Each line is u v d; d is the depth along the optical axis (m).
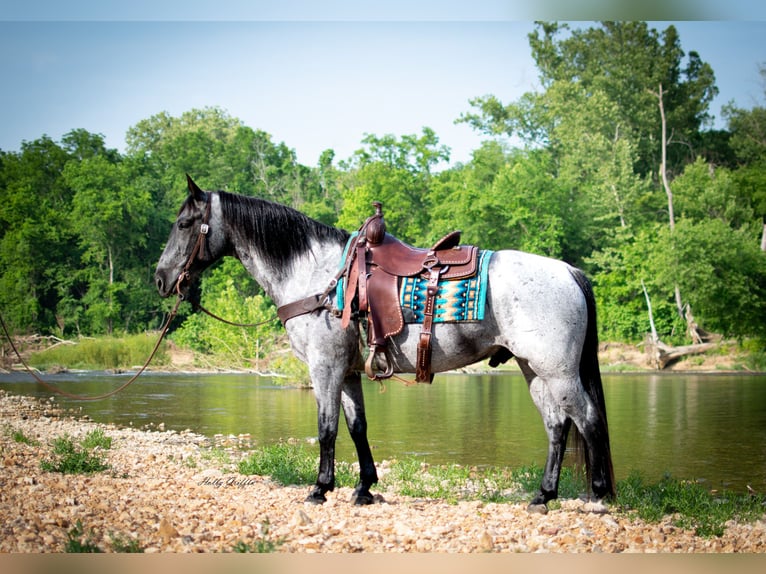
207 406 18.45
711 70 59.75
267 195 72.00
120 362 36.69
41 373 33.31
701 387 25.59
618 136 58.31
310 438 12.66
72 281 53.50
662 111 56.47
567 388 5.71
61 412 16.92
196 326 40.06
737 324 39.34
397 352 6.00
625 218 50.91
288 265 6.41
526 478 7.97
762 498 7.84
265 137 77.06
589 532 5.43
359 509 6.12
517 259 5.90
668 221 50.59
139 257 57.50
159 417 16.00
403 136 65.00
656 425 14.62
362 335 6.14
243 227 6.51
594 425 5.75
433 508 6.41
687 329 42.66
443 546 4.98
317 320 6.18
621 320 44.47
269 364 34.69
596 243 51.00
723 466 9.97
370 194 56.56
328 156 76.06
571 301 5.77
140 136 88.81
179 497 6.56
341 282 6.14
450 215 52.94
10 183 58.28
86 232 54.25
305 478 7.88
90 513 5.68
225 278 50.69
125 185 58.50
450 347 5.89
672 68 60.00
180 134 83.81
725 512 6.66
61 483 6.93
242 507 6.11
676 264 39.47
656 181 59.16
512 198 49.75
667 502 6.91
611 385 26.80
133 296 54.47
